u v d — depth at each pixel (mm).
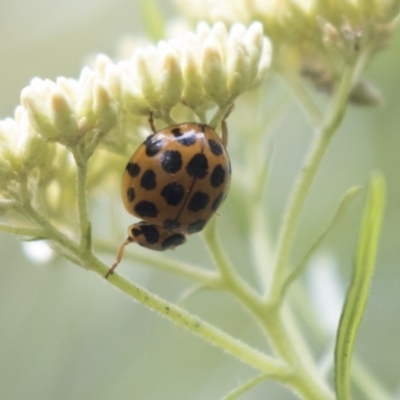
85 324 148
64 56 183
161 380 141
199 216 109
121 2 182
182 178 108
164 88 109
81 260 108
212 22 120
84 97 107
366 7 114
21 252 157
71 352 147
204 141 108
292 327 115
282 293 112
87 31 183
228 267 113
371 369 138
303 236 138
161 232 110
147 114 110
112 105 107
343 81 114
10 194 108
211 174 108
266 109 127
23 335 151
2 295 155
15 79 182
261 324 112
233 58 110
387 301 139
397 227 139
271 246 126
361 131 142
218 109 110
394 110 140
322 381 113
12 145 108
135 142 113
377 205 106
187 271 114
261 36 111
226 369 138
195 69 110
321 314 124
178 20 133
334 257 127
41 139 108
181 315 109
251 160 123
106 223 126
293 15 117
